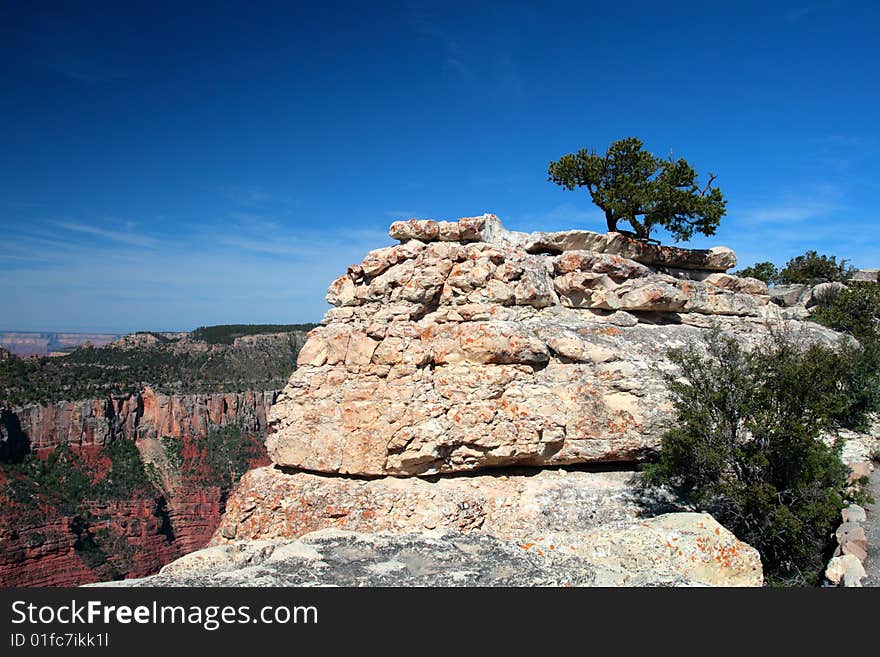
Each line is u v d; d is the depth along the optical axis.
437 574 12.50
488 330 21.59
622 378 22.02
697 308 27.31
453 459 21.09
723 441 18.80
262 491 21.33
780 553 18.31
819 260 51.84
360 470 20.92
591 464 23.12
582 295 24.78
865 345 27.67
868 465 22.00
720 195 28.52
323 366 22.89
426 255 22.84
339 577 12.25
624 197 29.02
